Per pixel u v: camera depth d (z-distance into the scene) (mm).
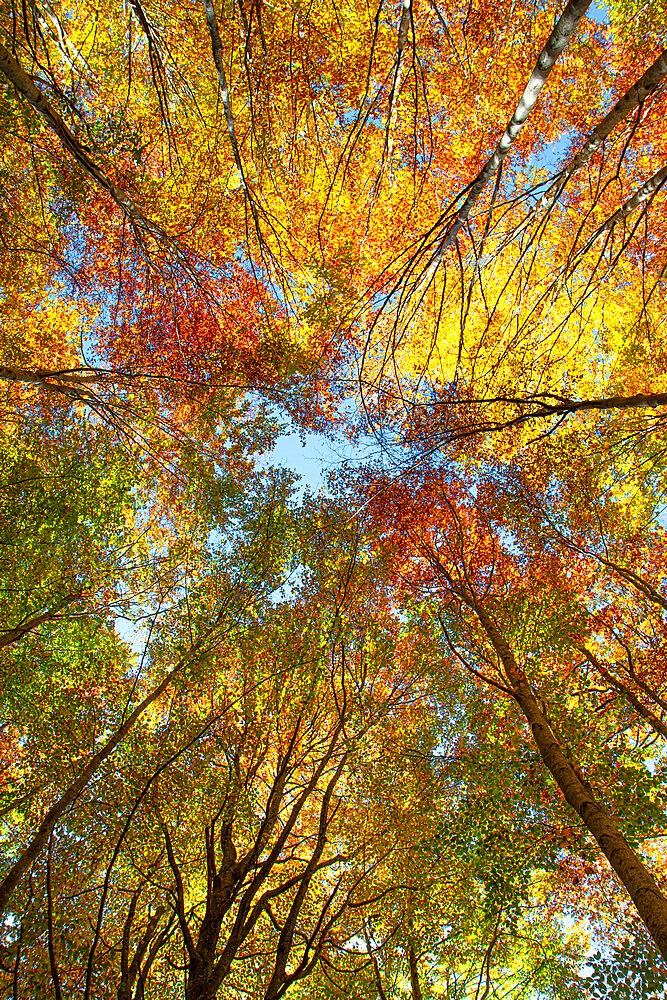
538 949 9656
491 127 13570
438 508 13250
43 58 11422
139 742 9664
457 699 11367
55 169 11047
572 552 12836
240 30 12453
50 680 10328
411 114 13367
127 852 8742
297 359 13539
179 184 13656
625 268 13672
